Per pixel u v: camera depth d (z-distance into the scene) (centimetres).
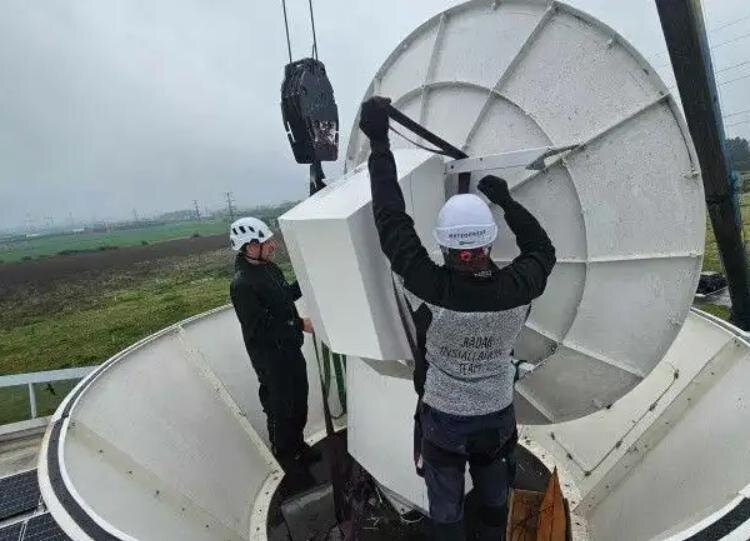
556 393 385
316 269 302
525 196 345
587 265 340
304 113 416
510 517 438
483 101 362
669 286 326
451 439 267
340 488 484
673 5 475
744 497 291
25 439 748
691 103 536
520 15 354
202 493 528
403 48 416
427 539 468
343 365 698
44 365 1741
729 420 422
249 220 539
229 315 759
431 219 321
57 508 354
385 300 300
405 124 292
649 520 426
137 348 614
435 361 262
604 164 327
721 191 598
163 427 557
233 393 682
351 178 339
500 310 241
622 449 531
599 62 325
